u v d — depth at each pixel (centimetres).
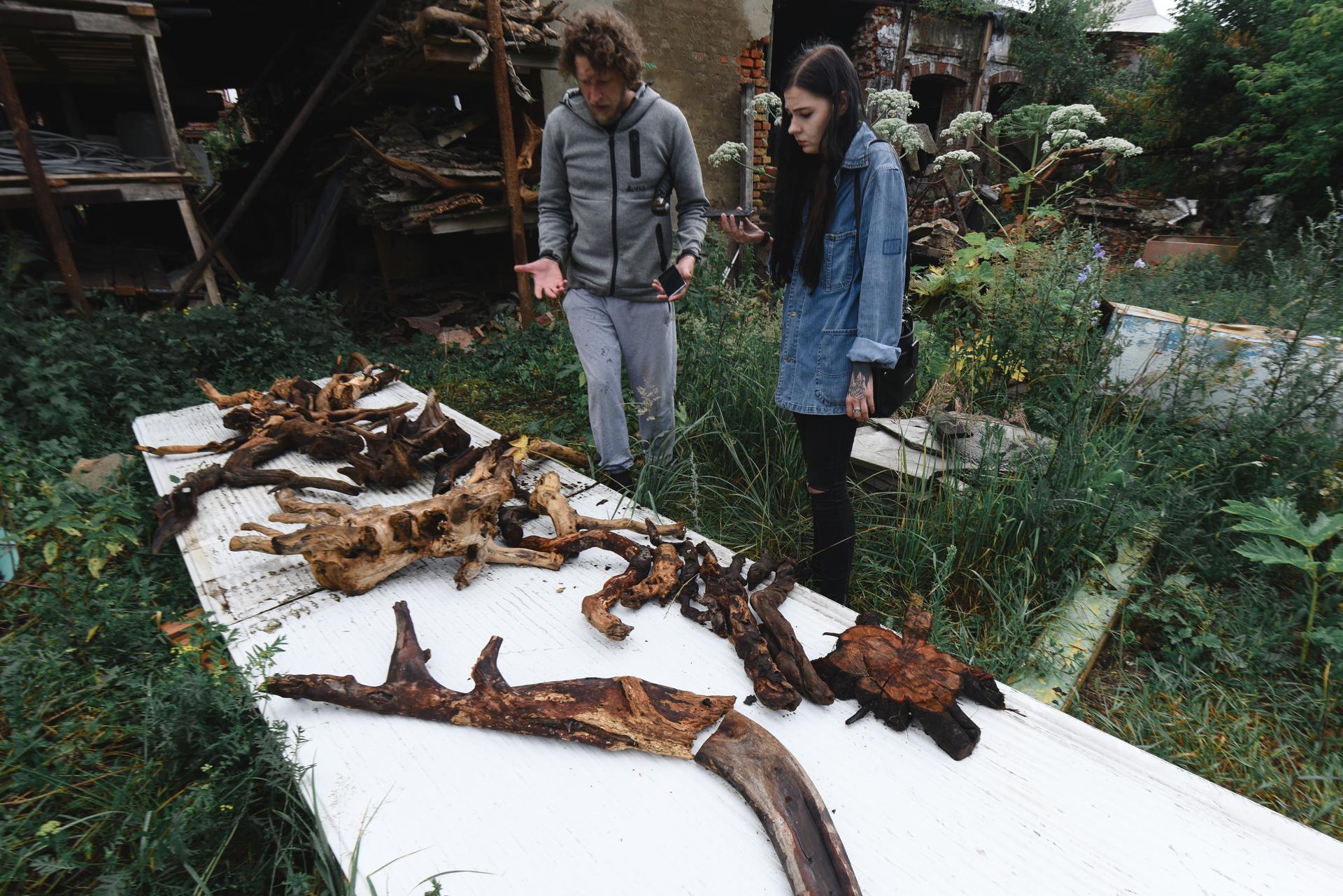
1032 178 458
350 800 155
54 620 233
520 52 566
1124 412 349
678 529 252
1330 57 714
